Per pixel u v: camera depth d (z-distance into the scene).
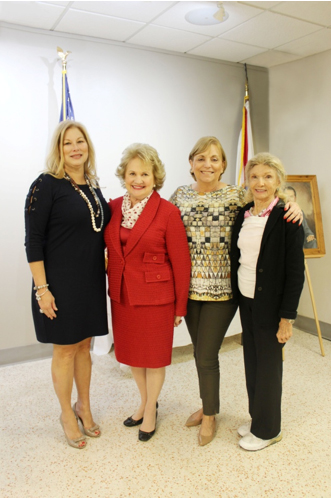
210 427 2.08
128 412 2.38
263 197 1.82
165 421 2.29
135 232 1.88
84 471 1.87
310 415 2.34
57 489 1.75
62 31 3.00
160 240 1.90
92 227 1.89
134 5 2.56
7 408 2.44
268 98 4.08
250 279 1.88
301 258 1.77
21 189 3.01
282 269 1.79
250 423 2.18
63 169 1.87
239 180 3.82
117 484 1.78
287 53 3.54
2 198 2.96
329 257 3.59
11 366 3.05
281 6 2.58
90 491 1.74
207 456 1.97
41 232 1.82
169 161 3.61
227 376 2.84
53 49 2.99
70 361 1.99
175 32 3.04
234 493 1.72
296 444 2.06
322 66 3.51
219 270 1.96
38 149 3.03
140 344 1.97
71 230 1.85
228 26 2.92
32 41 2.91
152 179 1.91
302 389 2.65
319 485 1.77
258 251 1.83
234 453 1.99
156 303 1.92
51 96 3.02
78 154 1.87
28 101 2.95
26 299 3.11
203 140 1.95
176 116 3.59
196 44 3.31
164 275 1.93
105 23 2.86
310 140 3.69
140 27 2.94
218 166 1.94
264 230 1.79
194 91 3.65
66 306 1.87
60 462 1.93
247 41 3.24
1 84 2.85
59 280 1.86
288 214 1.76
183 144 3.66
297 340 3.58
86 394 2.14
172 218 1.90
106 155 3.31
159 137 3.53
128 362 2.02
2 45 2.82
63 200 1.83
